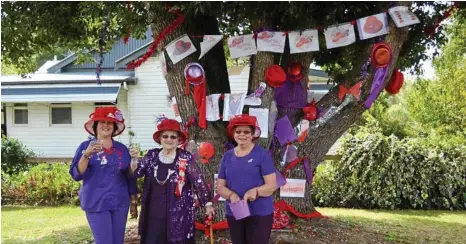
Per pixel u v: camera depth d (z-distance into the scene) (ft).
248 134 12.40
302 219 20.93
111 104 49.52
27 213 28.45
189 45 17.35
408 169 29.96
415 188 30.09
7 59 26.37
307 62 19.66
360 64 18.31
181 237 12.73
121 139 48.42
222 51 20.56
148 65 47.98
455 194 30.35
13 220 25.94
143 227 12.94
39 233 22.15
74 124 49.62
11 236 21.56
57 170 33.65
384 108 67.87
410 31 19.72
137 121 48.49
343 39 16.35
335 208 30.55
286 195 19.43
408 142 30.89
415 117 57.62
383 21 16.03
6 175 33.30
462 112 49.93
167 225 12.67
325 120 18.93
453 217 27.63
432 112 53.06
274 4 15.52
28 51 24.88
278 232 18.66
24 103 49.80
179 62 18.02
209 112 17.62
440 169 30.04
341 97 18.75
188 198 12.96
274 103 18.26
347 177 30.71
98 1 18.97
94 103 49.44
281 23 17.71
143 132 48.47
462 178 30.37
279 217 18.94
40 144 49.83
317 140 19.22
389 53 16.44
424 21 19.13
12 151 37.58
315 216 21.56
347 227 21.40
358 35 17.71
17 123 50.14
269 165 12.40
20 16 21.07
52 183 32.17
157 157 12.99
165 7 16.39
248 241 12.63
